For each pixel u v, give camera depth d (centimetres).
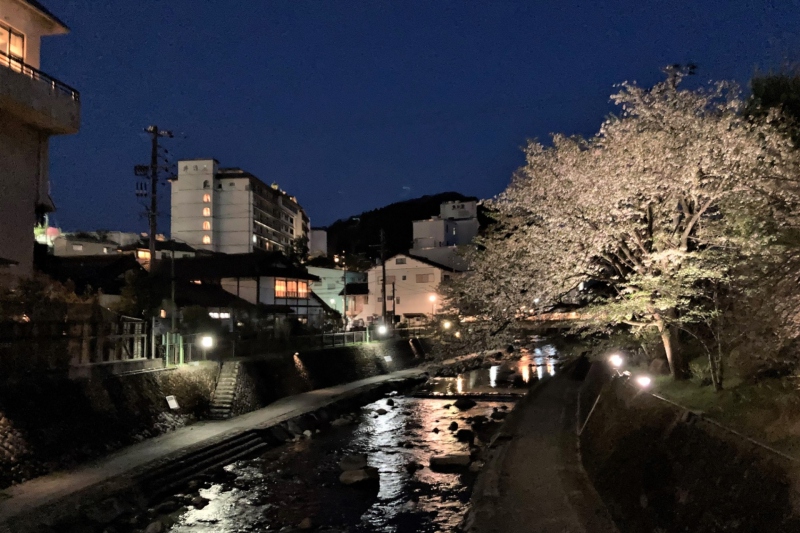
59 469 1459
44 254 3103
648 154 1271
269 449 2022
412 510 1415
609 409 1366
